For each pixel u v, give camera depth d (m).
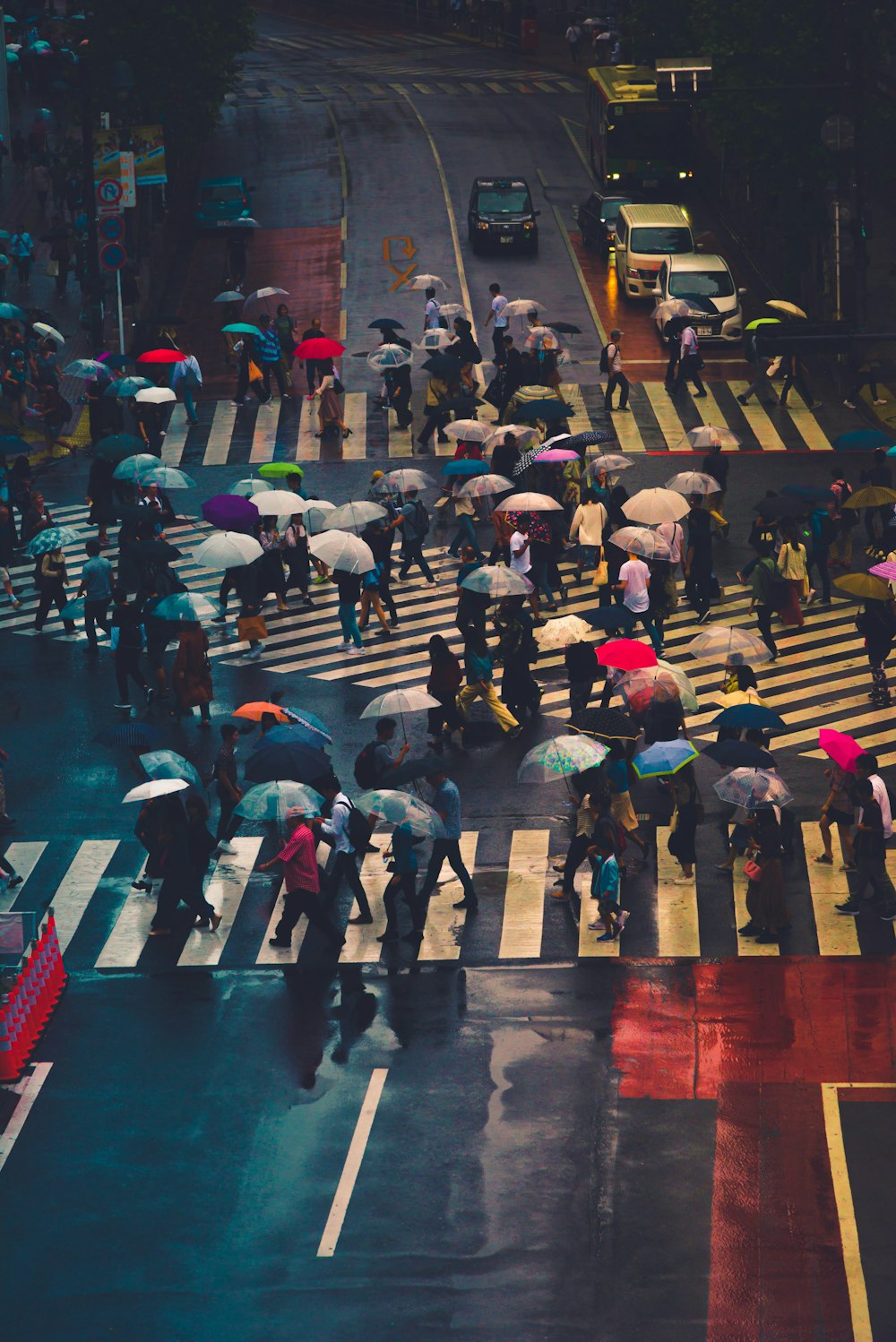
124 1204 21.05
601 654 31.28
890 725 33.72
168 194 75.94
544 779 27.05
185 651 34.00
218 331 61.56
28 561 44.50
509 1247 20.00
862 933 26.83
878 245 68.25
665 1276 19.42
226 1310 19.08
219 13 72.62
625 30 86.38
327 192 76.56
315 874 26.66
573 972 26.03
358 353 58.56
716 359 57.41
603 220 66.69
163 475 42.59
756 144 60.56
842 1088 22.94
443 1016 25.02
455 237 70.06
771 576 37.28
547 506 38.28
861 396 53.16
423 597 41.16
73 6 73.38
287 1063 23.98
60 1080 23.81
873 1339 18.34
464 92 94.38
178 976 26.47
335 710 35.03
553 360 51.47
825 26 58.78
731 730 29.66
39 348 52.03
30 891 28.95
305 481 47.94
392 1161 21.69
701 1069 23.48
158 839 28.17
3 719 35.16
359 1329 18.70
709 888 28.38
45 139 75.00
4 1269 19.92
